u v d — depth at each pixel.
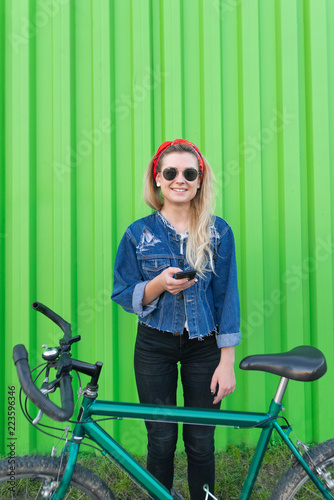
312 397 2.41
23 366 1.05
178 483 2.04
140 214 2.31
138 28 2.29
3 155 2.31
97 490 1.38
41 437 2.28
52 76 2.30
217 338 1.54
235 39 2.36
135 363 1.64
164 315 1.53
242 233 2.37
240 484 2.05
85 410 1.35
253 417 1.40
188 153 1.53
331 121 2.42
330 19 2.41
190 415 1.37
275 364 1.37
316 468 1.40
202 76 2.33
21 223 2.27
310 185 2.40
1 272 2.30
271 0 2.39
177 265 1.54
